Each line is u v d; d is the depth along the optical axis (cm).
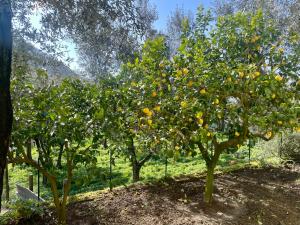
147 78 402
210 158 493
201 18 475
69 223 405
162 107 378
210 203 465
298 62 442
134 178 768
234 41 452
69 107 355
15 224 397
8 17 219
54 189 379
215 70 383
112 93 376
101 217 422
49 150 363
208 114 367
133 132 381
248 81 366
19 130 333
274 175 592
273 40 459
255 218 434
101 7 297
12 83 337
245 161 730
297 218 439
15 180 988
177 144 370
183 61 388
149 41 391
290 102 396
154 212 440
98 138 346
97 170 376
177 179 553
